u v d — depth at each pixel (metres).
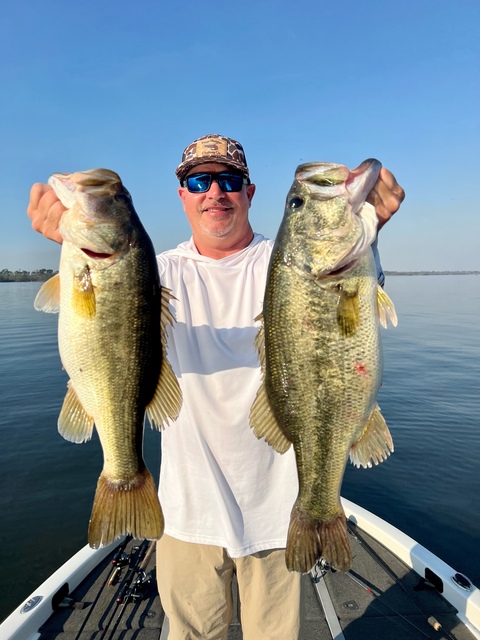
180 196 1.23
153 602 1.44
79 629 1.34
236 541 1.00
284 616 1.06
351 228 0.88
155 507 0.93
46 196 0.91
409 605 1.42
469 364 6.43
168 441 1.07
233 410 1.02
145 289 0.92
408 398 4.79
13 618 1.31
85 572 1.55
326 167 0.91
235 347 1.04
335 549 0.91
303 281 0.89
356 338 0.89
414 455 3.41
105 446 0.93
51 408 4.59
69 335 0.90
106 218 0.89
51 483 3.15
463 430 3.87
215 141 1.10
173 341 1.06
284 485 1.03
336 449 0.92
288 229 0.91
